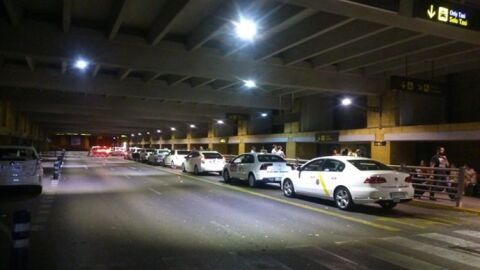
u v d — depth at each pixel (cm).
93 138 13712
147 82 2661
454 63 1942
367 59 1972
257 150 4253
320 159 1497
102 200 1506
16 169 1605
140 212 1253
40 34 1559
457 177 1474
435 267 716
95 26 1627
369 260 754
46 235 931
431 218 1228
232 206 1389
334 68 2158
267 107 3338
